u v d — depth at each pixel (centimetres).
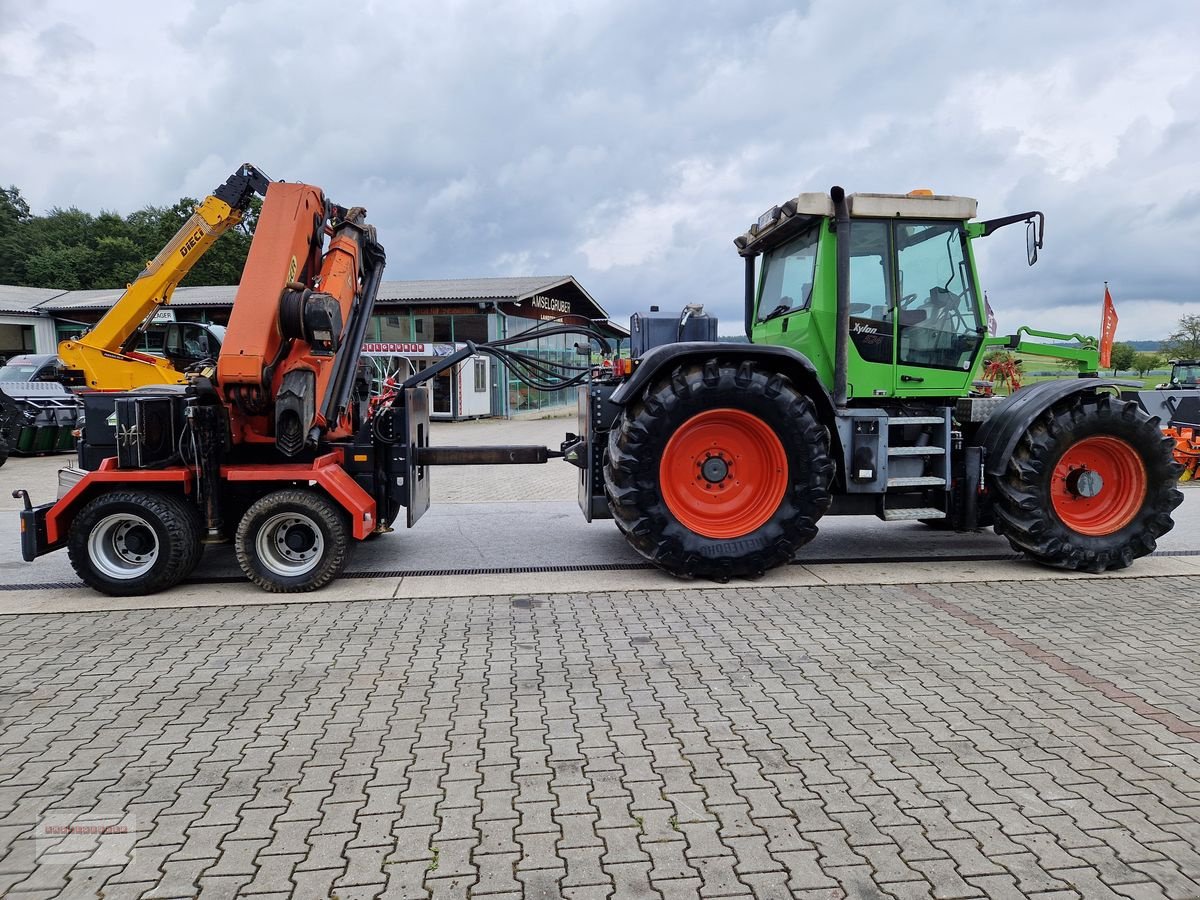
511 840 256
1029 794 283
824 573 605
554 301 2881
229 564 643
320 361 584
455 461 655
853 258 601
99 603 532
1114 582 578
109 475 542
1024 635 459
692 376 554
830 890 230
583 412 647
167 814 271
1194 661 416
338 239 613
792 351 568
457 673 402
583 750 317
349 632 469
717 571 569
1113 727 337
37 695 375
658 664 414
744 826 264
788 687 382
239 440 584
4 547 719
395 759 311
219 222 882
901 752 315
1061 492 611
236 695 375
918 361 612
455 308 2389
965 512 618
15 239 5422
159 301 914
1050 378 674
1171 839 256
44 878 237
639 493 556
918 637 456
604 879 236
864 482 586
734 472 587
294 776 297
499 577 598
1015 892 229
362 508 558
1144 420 589
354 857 247
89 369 1060
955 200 596
